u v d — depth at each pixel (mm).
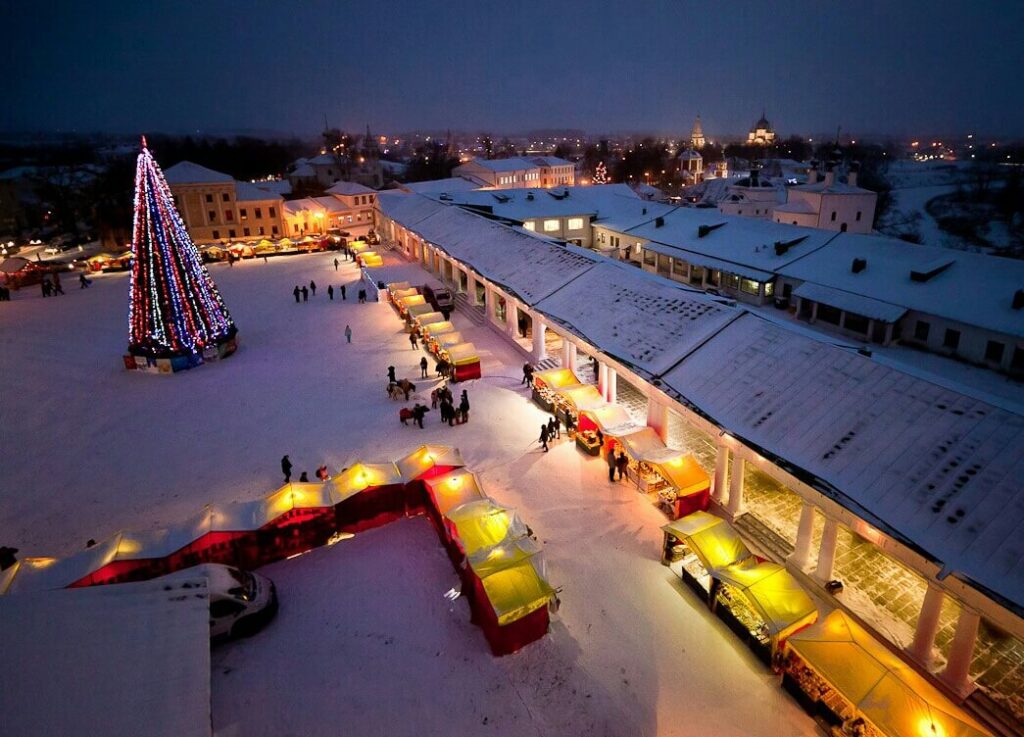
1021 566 11359
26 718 9367
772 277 39594
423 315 36719
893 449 14578
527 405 27844
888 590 16156
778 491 20578
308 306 45156
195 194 68875
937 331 31328
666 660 14625
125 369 33531
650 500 20703
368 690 13953
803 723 13102
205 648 10977
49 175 87188
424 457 20594
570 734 12945
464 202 58219
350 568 17984
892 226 94812
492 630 14664
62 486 22344
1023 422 13898
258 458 23906
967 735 11008
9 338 39094
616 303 26422
